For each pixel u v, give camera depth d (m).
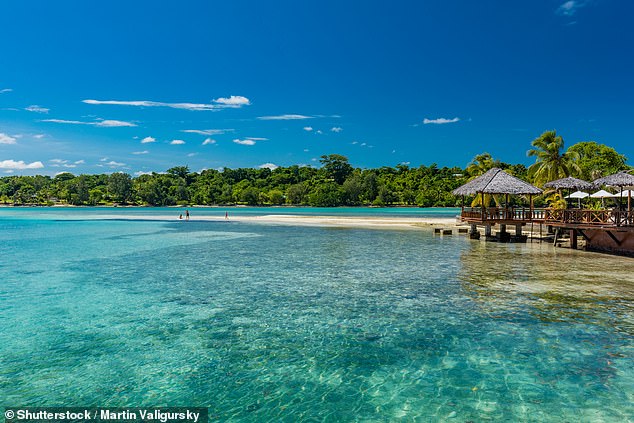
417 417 6.99
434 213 95.44
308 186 170.88
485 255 24.42
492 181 30.50
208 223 56.38
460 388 7.95
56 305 13.52
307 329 11.22
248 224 53.50
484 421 6.85
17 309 13.05
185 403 7.47
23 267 20.56
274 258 23.44
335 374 8.58
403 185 163.62
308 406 7.37
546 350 9.66
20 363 9.03
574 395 7.66
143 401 7.53
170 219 68.19
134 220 65.69
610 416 6.97
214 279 17.55
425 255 24.53
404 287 16.00
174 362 9.13
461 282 16.84
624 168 52.91
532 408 7.23
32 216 81.94
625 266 20.36
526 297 14.35
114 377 8.43
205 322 11.80
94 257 23.89
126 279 17.61
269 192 168.50
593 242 26.44
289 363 9.09
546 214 30.14
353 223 54.03
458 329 11.12
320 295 14.78
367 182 160.12
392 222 55.16
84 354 9.54
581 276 17.97
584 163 52.34
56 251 26.64
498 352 9.58
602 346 9.88
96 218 73.38
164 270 19.69
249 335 10.79
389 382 8.22
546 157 44.31
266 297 14.53
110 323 11.72
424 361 9.15
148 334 10.84
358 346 10.02
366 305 13.47
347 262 21.94
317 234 38.66
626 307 13.04
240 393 7.82
